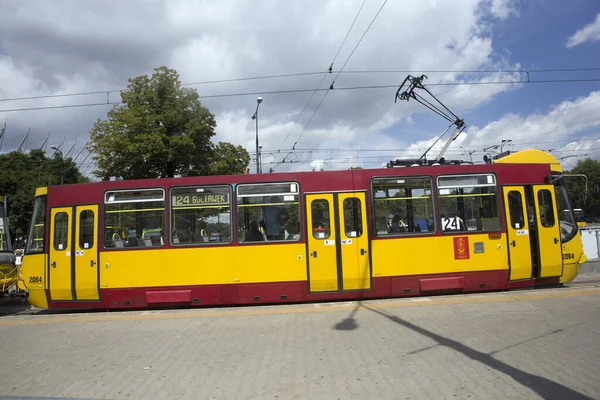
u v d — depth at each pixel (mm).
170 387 5184
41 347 7285
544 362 5500
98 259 10516
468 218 10766
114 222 10633
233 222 10500
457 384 4883
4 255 12945
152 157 22594
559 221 11250
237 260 10375
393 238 10508
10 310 12977
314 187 10586
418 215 10680
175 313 9570
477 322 7641
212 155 25062
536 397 4484
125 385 5305
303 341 6906
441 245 10594
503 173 11000
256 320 8508
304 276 10352
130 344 7207
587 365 5344
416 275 10492
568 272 11148
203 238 10500
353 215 10547
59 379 5629
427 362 5664
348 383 5055
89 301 10523
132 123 22562
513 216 10922
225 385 5172
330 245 10430
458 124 13609
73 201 10766
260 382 5219
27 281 10875
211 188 10609
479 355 5863
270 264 10367
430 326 7492
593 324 7207
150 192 10641
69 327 8695
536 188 11109
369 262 10445
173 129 23609
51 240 10773
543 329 7020
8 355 6879
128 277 10430
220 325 8242
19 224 37781
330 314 8734
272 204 10570
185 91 23938
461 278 10578
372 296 10484
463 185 10844
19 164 45781
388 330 7352
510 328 7160
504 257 10727
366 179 10641
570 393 4551
